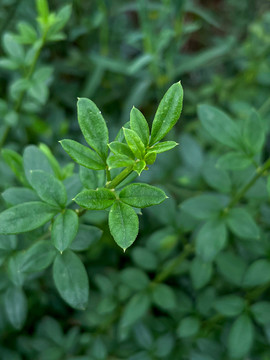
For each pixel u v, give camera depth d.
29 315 0.46
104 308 0.41
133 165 0.22
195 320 0.39
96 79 0.55
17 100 0.39
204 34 0.69
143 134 0.23
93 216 0.32
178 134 0.58
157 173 0.49
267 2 0.68
